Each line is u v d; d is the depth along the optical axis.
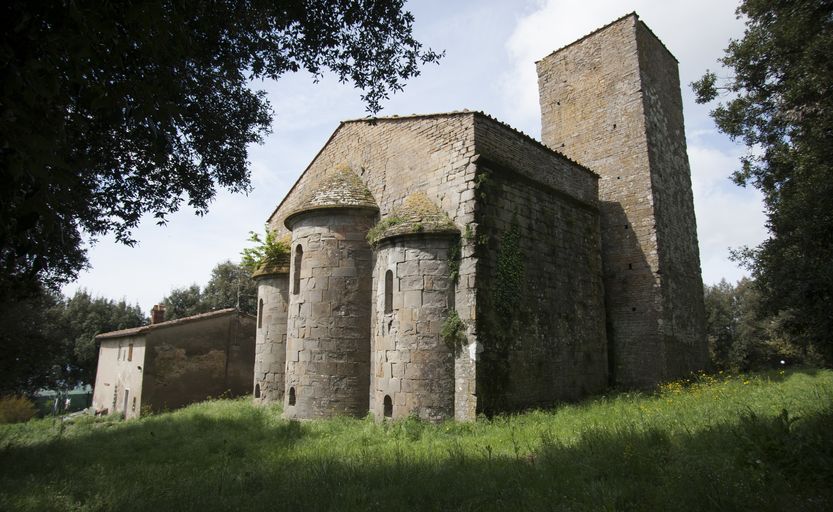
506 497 5.86
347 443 10.67
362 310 15.20
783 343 32.69
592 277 17.12
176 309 45.34
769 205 13.27
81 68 3.35
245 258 20.23
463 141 13.69
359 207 15.73
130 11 3.94
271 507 6.13
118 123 4.17
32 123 3.10
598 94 19.92
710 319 40.50
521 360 13.26
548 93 21.66
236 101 10.29
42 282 11.03
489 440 9.64
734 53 12.59
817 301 9.73
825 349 10.52
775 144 13.02
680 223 19.41
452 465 7.58
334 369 14.70
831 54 9.34
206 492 7.10
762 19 11.68
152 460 10.55
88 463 10.41
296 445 11.05
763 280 11.29
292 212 16.39
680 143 20.92
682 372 17.44
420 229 13.23
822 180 9.77
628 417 10.08
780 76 11.88
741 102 13.34
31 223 3.21
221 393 24.59
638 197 18.11
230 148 10.54
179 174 9.85
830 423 7.28
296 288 16.28
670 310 17.41
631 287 17.64
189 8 6.09
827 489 5.24
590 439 7.86
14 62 2.89
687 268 19.27
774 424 6.89
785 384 13.71
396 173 15.89
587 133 19.97
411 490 6.40
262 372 18.94
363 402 14.66
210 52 7.88
